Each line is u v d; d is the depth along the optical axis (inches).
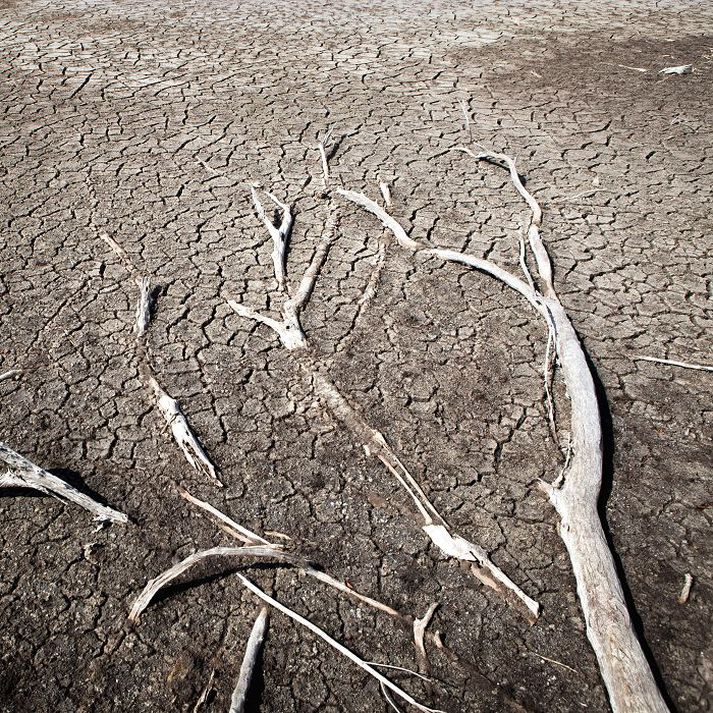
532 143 226.1
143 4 389.7
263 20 357.1
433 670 91.0
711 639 92.8
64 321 150.7
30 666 91.7
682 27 333.1
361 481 115.8
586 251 172.2
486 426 125.5
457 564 103.1
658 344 142.8
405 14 364.2
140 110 251.1
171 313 153.6
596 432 119.1
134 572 102.6
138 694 88.9
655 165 210.8
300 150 222.8
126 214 189.6
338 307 154.6
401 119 243.8
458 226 183.0
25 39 327.0
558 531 107.3
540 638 94.1
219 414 128.7
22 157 218.4
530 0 385.4
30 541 106.9
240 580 101.6
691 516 108.7
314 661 92.0
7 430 125.0
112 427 126.0
